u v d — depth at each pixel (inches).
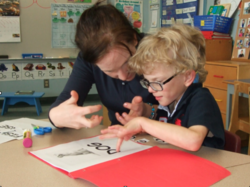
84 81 41.7
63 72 162.1
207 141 31.4
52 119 34.6
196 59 31.7
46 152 28.1
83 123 30.6
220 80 94.8
